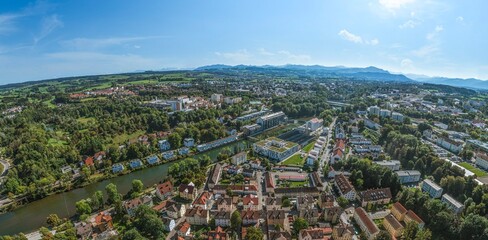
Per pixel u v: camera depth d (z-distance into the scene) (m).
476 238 130.88
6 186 192.62
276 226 144.88
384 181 190.12
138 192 192.50
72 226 154.62
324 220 158.75
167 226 150.62
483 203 152.62
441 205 152.12
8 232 157.38
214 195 189.50
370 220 148.38
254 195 180.25
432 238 143.12
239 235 146.88
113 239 136.12
